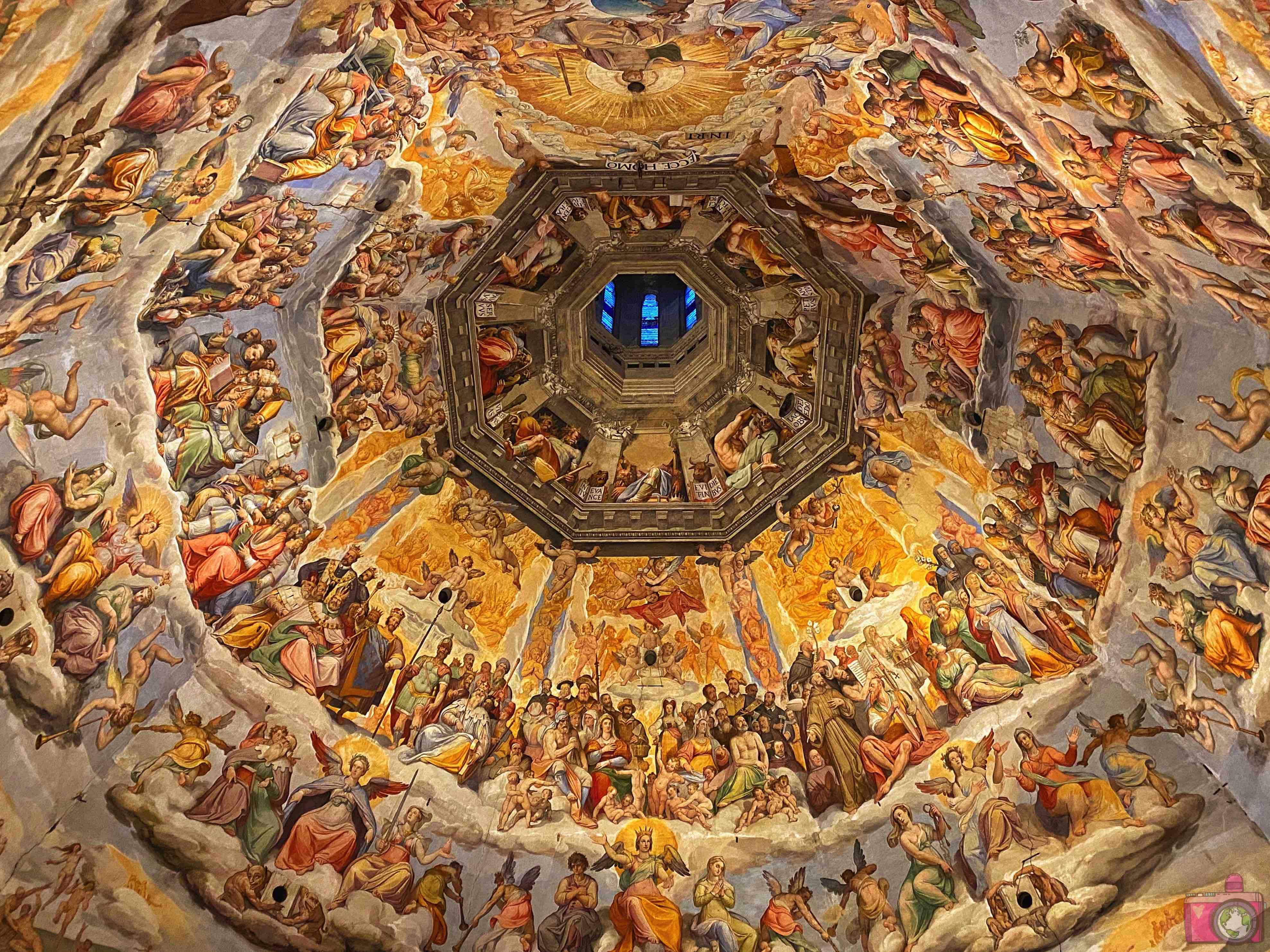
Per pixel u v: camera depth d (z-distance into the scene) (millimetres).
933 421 14445
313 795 14086
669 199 13812
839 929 14164
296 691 14258
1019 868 13586
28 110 8102
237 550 13734
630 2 10266
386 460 14852
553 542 15969
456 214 13219
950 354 13938
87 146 8992
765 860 14750
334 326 13711
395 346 14336
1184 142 9180
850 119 11805
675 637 15953
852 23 10422
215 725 13609
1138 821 13047
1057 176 10656
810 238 13906
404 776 14695
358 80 10578
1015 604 14312
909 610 15078
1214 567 12250
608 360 15844
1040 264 12195
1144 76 8805
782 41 10930
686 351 15930
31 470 11391
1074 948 12844
